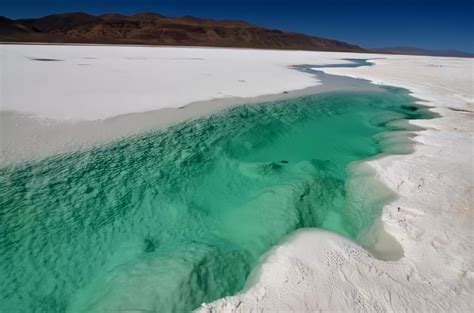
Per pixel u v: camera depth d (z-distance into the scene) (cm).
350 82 2098
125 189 604
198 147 794
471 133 955
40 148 672
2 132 729
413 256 434
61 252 466
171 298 378
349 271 405
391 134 987
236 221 563
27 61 2033
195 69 2123
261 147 882
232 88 1479
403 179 645
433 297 366
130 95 1170
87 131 785
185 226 553
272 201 594
